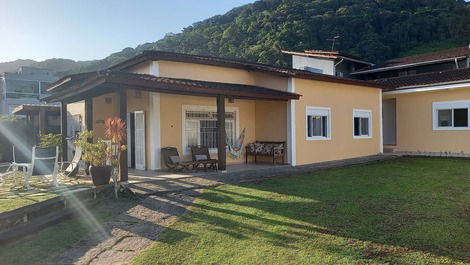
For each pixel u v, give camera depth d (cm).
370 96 1655
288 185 887
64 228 570
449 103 1592
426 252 427
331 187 857
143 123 1195
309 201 708
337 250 444
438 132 1633
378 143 1689
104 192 757
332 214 609
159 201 731
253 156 1439
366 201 700
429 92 1662
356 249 445
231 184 898
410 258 411
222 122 1110
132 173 1080
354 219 577
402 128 1770
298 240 485
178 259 436
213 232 533
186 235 524
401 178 988
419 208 638
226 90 1077
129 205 708
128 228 571
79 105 1596
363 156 1591
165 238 513
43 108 1739
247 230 536
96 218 625
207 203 705
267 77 1410
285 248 458
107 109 1379
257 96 1159
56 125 1966
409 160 1477
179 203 713
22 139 1886
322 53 2717
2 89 3225
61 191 745
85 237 531
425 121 1678
